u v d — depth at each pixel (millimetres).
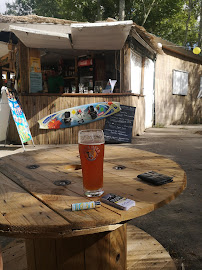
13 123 6715
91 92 7230
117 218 795
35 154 1734
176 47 11172
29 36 5652
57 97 6418
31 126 6438
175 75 11711
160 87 10766
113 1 17375
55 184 1121
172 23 20109
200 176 3701
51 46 6625
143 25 19359
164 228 2252
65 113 6418
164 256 1574
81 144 957
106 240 1087
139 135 7816
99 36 5824
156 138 7219
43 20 6199
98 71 8375
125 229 1250
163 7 18328
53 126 6422
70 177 1222
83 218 792
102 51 7910
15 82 7516
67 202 922
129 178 1178
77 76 8781
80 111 6457
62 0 19547
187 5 19672
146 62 9297
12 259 1543
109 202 893
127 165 1399
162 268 1457
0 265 917
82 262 1071
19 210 865
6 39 7160
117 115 6617
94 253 1072
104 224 786
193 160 4629
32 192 1025
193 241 2035
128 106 6633
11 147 6059
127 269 1443
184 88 12461
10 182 1169
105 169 1331
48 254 1121
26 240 1260
